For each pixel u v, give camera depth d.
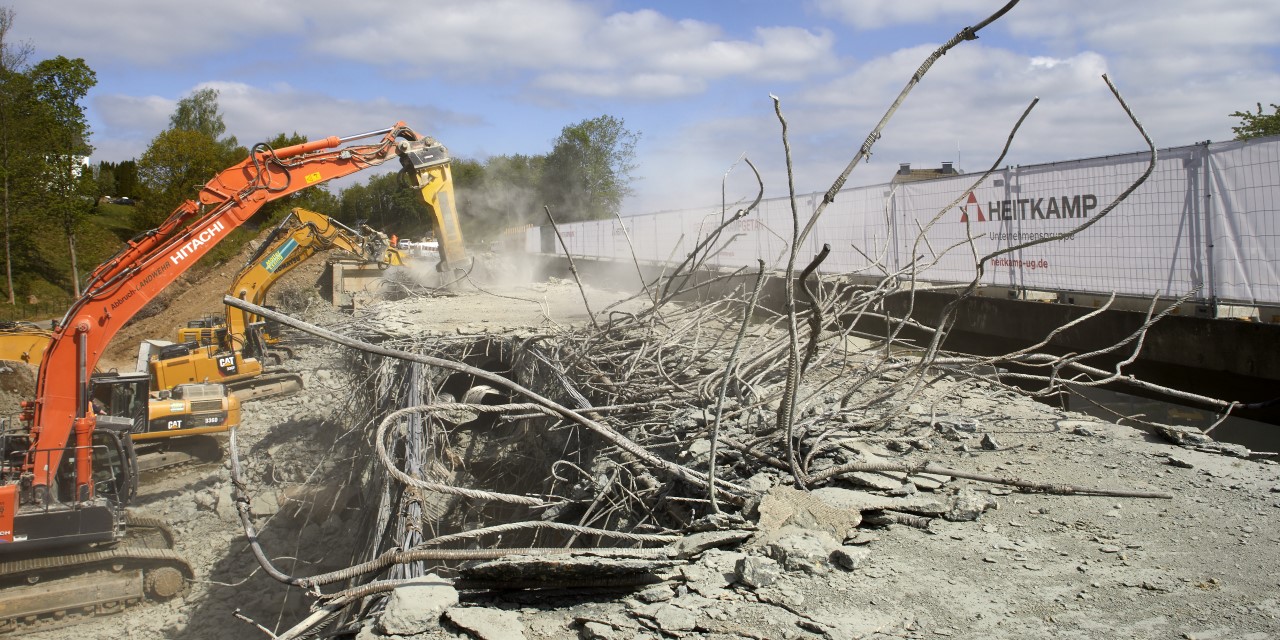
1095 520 5.45
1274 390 8.59
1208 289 9.56
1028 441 7.20
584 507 7.45
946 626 4.14
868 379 7.64
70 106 48.94
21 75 41.88
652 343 10.02
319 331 5.40
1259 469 6.29
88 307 12.17
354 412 14.89
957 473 6.07
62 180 44.66
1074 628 4.08
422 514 7.69
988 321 12.69
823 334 8.64
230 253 50.50
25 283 43.66
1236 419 10.39
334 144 16.27
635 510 6.71
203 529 13.66
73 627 11.02
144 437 15.73
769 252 19.69
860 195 16.16
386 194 74.69
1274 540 4.99
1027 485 5.98
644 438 7.94
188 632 10.91
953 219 13.68
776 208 19.34
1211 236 9.48
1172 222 9.96
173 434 15.99
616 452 7.73
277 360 22.36
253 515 13.76
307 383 20.83
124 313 12.51
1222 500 5.69
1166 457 6.67
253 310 5.18
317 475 14.28
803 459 6.55
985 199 13.01
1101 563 4.80
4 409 17.67
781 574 4.77
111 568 11.45
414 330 14.53
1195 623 4.07
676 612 4.38
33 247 47.28
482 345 13.36
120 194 84.06
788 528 5.29
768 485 6.06
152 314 35.53
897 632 4.09
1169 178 9.97
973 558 4.95
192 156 62.78
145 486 15.79
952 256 13.73
